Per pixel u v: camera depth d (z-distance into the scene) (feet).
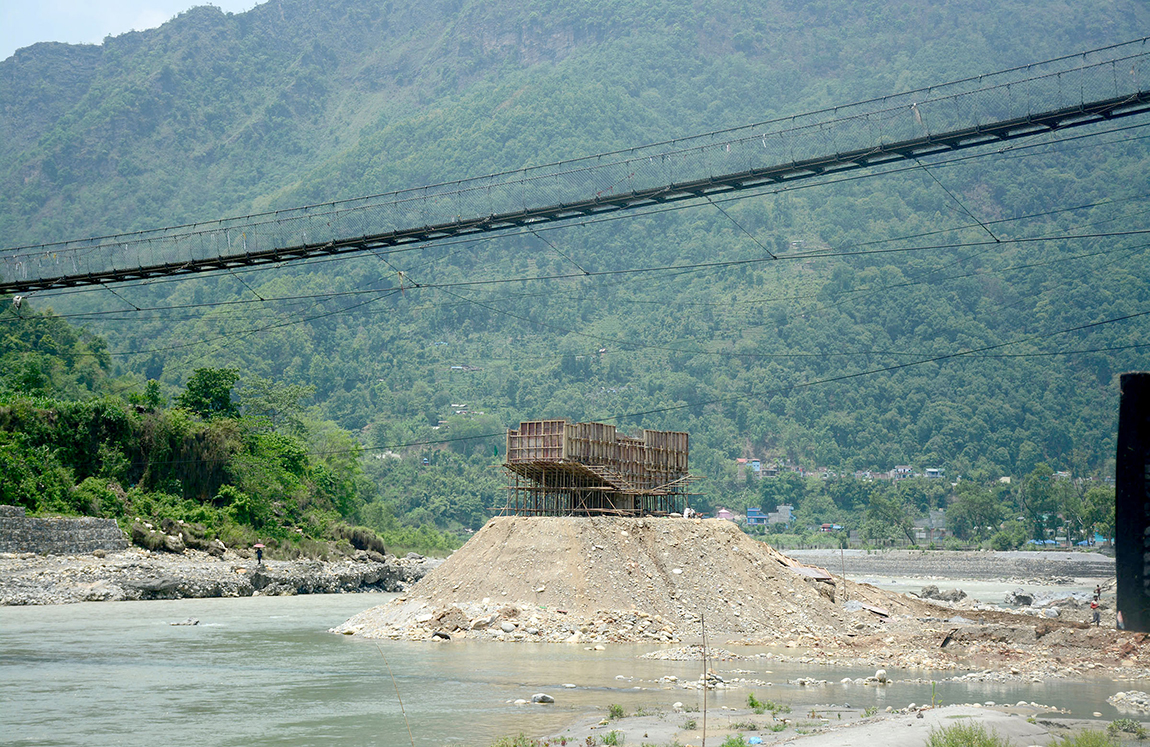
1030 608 325.42
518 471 227.81
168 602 277.64
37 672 149.38
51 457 330.95
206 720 112.88
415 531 641.40
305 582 337.52
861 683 140.46
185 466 372.99
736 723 108.06
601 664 155.84
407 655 166.81
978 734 85.40
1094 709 120.67
